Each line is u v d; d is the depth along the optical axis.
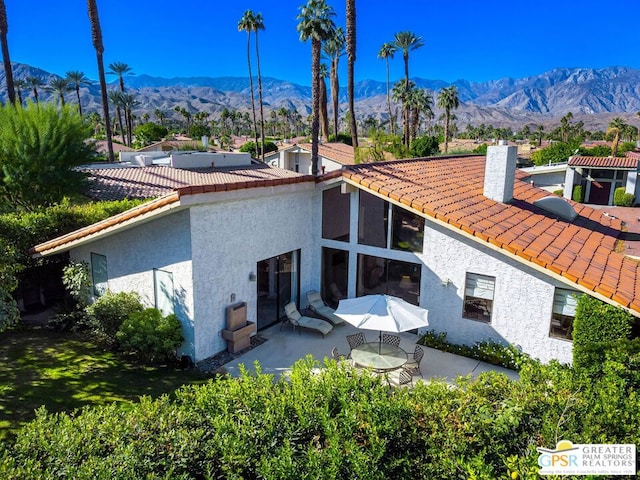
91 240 13.30
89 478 4.95
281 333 14.59
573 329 11.41
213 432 6.12
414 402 6.62
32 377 11.28
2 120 20.48
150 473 5.18
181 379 11.48
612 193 46.03
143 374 11.72
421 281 14.27
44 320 15.40
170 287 12.55
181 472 5.50
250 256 13.73
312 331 14.74
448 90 72.31
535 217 15.99
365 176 15.09
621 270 12.87
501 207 15.92
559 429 5.80
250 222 13.57
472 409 6.42
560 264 11.84
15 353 12.68
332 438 5.64
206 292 12.37
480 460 5.34
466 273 13.42
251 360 12.69
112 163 34.34
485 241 12.54
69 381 11.15
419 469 5.76
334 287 16.56
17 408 9.81
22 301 15.86
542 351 12.49
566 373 7.73
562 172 47.19
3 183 20.30
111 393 10.65
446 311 13.90
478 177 20.28
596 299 11.21
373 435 5.75
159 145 68.00
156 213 11.34
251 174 30.70
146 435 5.87
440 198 14.70
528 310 12.55
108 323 12.96
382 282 15.30
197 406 6.62
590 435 5.59
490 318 13.19
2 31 30.89
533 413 6.33
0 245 12.89
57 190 21.12
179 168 29.95
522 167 52.56
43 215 15.75
